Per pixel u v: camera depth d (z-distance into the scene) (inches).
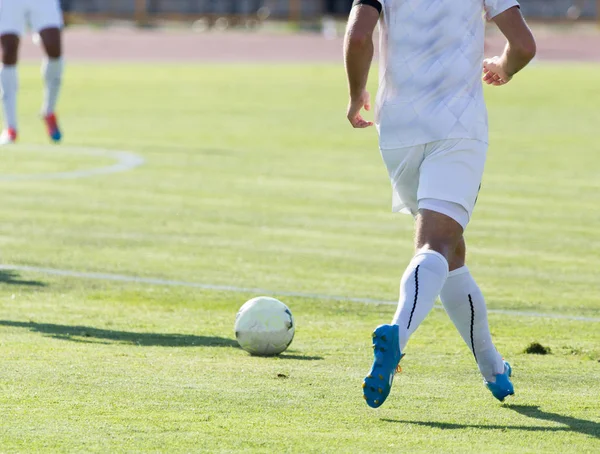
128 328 805.2
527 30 552.4
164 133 2415.1
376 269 1089.4
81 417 547.2
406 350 744.3
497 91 3649.1
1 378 628.4
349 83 546.9
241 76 4190.5
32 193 1581.0
